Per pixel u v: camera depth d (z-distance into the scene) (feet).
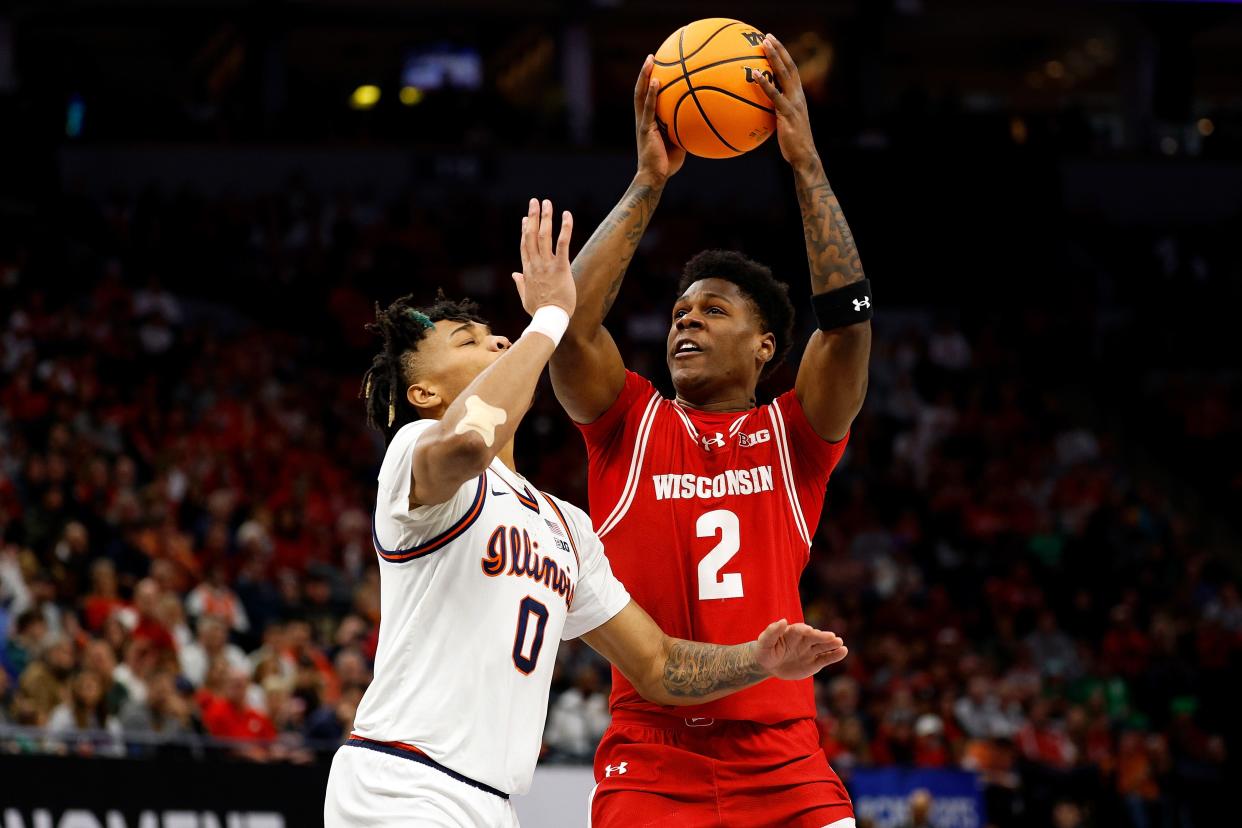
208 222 102.89
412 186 113.39
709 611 20.65
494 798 17.35
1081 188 121.70
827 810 20.07
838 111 120.26
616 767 20.63
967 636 77.61
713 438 21.34
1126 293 117.08
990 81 146.00
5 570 52.95
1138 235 119.65
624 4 123.24
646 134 21.34
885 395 101.24
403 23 123.95
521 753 17.74
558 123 118.11
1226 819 63.87
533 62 131.85
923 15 127.34
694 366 21.98
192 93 132.77
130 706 44.50
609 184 117.19
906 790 54.54
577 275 21.04
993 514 90.38
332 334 98.32
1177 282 117.39
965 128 119.44
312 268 102.53
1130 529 88.99
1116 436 104.22
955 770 55.26
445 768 17.10
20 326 81.61
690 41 21.15
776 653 18.51
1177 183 122.83
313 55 130.52
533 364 17.22
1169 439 104.42
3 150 101.76
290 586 60.90
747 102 20.85
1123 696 73.67
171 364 83.92
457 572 17.58
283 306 99.86
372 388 19.53
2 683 44.42
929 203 116.67
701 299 22.18
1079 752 65.72
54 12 116.47
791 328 22.94
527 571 18.11
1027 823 55.98
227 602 57.16
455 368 18.89
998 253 116.67
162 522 62.69
